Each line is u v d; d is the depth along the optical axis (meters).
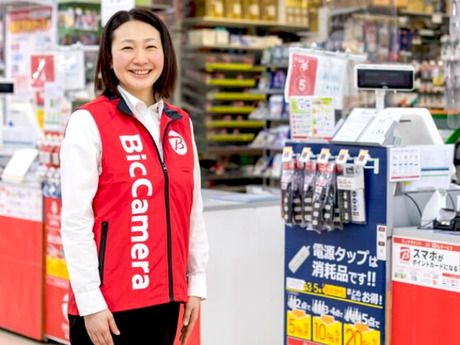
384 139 3.45
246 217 4.73
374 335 3.50
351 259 3.58
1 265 5.53
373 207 3.48
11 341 5.33
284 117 7.20
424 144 3.73
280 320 4.92
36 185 5.16
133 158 2.49
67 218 2.45
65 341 5.09
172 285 2.54
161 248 2.51
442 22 7.56
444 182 3.65
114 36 2.57
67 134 2.48
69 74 5.37
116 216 2.47
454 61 5.45
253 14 7.88
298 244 3.81
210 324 4.63
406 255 3.38
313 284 3.75
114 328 2.46
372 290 3.50
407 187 3.52
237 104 7.85
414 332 3.37
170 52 2.64
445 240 3.23
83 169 2.45
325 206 3.58
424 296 3.33
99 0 6.99
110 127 2.49
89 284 2.44
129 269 2.47
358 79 3.72
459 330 3.21
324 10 7.12
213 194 5.13
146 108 2.57
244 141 7.77
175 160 2.57
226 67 7.83
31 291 5.30
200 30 7.79
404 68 3.77
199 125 7.82
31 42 7.11
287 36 7.85
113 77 2.58
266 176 7.23
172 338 2.62
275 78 7.50
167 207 2.53
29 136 5.96
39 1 7.05
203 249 2.74
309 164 3.65
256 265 4.79
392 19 6.61
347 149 3.55
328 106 3.86
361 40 6.48
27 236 5.29
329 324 3.69
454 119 5.52
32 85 5.60
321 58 4.16
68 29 6.89
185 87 7.90
